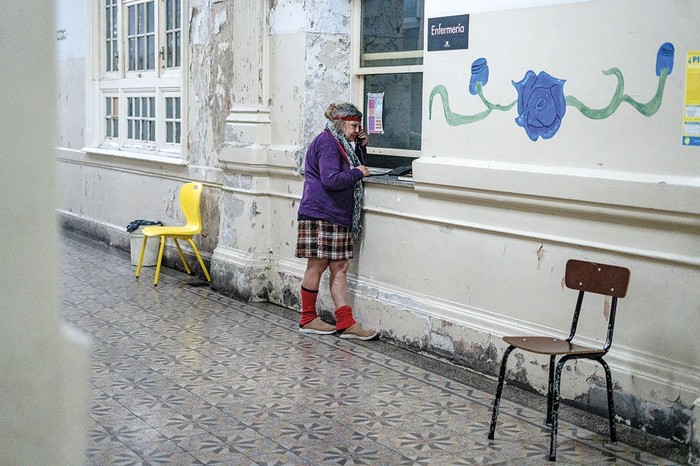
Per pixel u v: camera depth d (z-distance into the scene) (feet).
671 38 14.98
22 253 4.35
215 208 29.45
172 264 31.99
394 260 21.61
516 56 17.87
